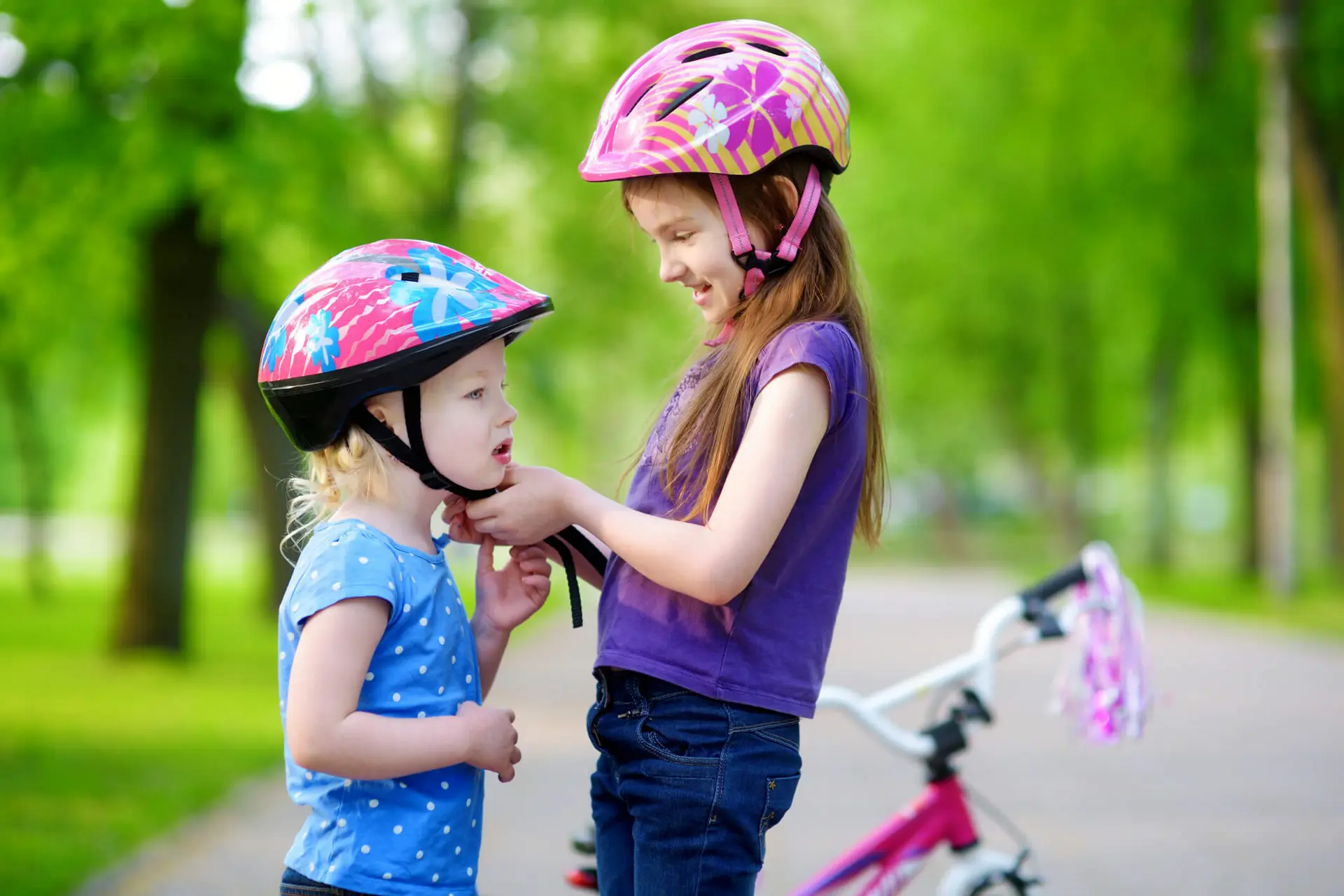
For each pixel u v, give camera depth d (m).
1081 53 37.09
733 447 3.68
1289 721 15.52
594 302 28.98
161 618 20.20
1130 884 8.66
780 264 3.79
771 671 3.66
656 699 3.68
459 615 3.75
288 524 3.96
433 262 3.68
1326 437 35.81
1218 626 28.11
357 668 3.49
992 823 10.42
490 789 11.56
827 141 3.74
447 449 3.62
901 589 46.44
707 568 3.47
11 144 16.38
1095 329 46.16
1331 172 31.12
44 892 7.79
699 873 3.57
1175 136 35.56
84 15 15.01
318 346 3.55
